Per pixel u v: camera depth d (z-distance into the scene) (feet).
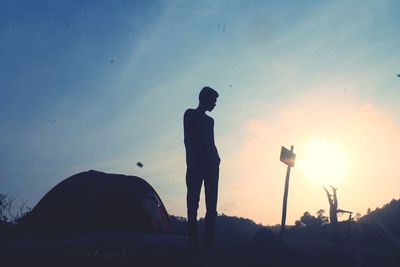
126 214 46.34
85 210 45.55
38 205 47.70
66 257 22.40
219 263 23.50
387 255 29.45
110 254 23.24
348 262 27.04
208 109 28.78
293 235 49.37
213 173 27.94
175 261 22.70
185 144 28.14
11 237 33.12
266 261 25.09
